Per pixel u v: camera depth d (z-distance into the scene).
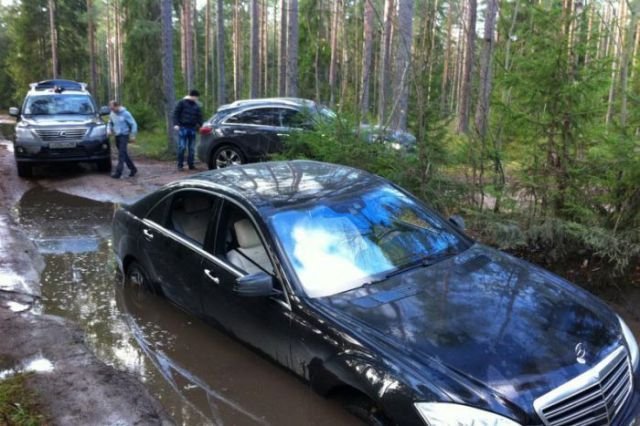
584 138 6.25
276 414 3.71
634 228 6.02
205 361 4.46
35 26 52.22
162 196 5.41
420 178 7.36
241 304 4.23
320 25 30.78
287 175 4.97
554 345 3.16
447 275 3.96
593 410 2.93
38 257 7.29
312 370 3.60
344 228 4.27
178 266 4.95
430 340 3.21
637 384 3.30
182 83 37.56
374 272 4.00
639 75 6.58
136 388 4.12
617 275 5.88
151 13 36.56
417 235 4.41
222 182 4.86
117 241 5.99
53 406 3.89
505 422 2.72
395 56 10.34
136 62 35.97
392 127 8.73
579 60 6.22
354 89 11.12
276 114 11.92
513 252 6.62
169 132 17.27
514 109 6.53
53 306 5.72
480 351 3.09
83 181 12.52
